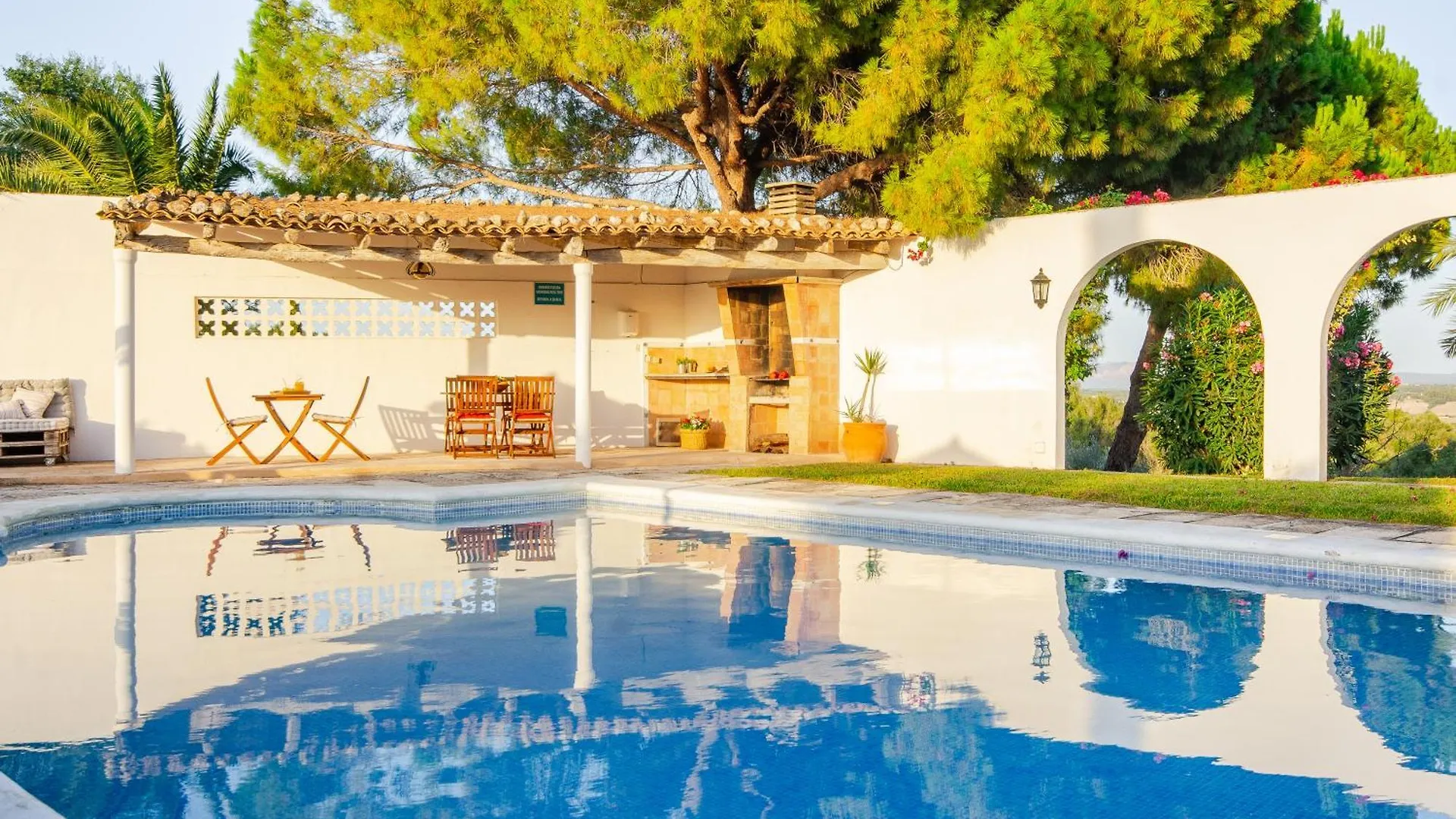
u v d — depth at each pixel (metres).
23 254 13.22
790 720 4.88
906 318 13.94
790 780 4.21
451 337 15.15
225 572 8.02
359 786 4.16
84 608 6.91
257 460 13.05
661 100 13.40
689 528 10.00
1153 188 16.36
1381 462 18.98
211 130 22.92
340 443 14.62
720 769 4.32
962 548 8.84
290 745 4.58
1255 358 13.40
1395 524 8.16
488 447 14.23
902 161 14.88
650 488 10.96
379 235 12.91
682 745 4.59
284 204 12.16
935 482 10.88
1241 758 4.38
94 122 21.80
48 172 21.03
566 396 15.77
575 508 11.20
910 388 13.93
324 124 16.98
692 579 7.78
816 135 13.98
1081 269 12.54
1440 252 13.94
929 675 5.52
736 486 11.02
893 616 6.68
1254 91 15.22
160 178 22.08
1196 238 11.80
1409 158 17.27
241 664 5.73
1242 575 7.56
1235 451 13.57
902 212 12.95
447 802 4.01
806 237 13.48
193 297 13.92
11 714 4.93
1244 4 13.70
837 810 3.94
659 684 5.39
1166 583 7.50
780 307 15.38
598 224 12.50
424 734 4.71
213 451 14.08
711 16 12.51
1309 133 15.50
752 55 13.64
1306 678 5.39
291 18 16.70
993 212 15.76
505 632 6.39
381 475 12.17
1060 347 12.76
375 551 8.84
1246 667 5.58
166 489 10.69
